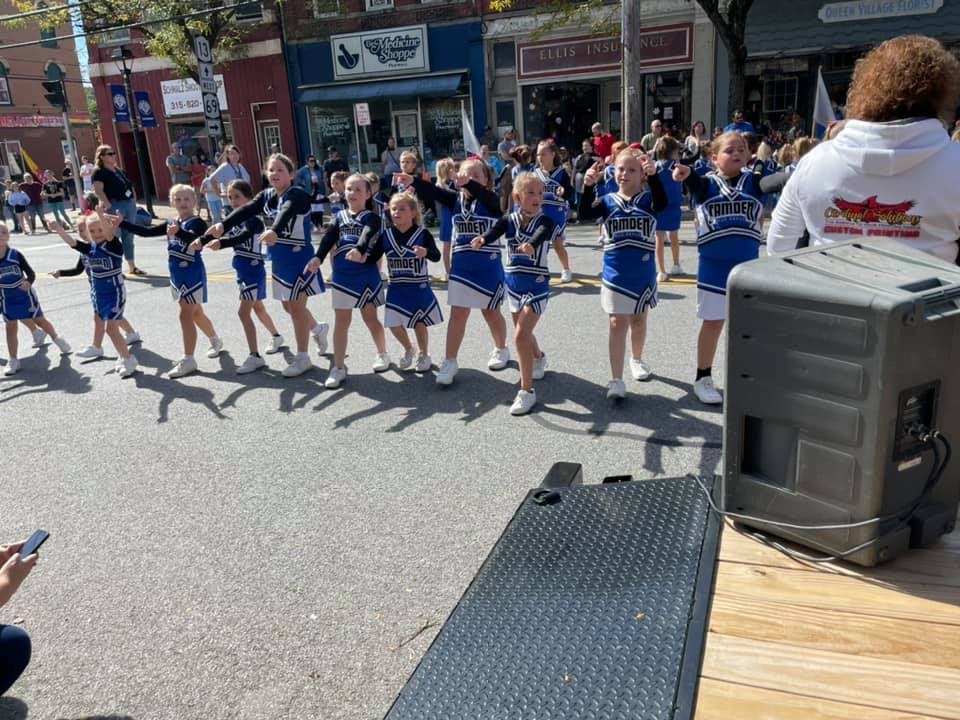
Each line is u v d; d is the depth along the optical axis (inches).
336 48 852.6
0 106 1469.0
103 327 287.6
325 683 108.2
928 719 52.8
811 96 680.4
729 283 72.6
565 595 71.6
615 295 196.9
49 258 596.4
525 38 770.8
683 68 714.8
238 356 278.2
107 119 1027.3
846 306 64.4
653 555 75.3
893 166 84.1
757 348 72.2
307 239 238.7
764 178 181.5
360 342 284.7
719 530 78.2
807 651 60.2
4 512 167.3
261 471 179.3
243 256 247.8
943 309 65.1
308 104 877.2
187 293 250.7
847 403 66.4
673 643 62.6
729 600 67.1
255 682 109.3
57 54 1583.4
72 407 234.5
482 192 213.0
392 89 823.7
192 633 121.2
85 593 134.3
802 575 69.7
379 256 230.5
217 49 876.6
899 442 66.3
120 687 110.0
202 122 975.6
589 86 790.5
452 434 193.6
